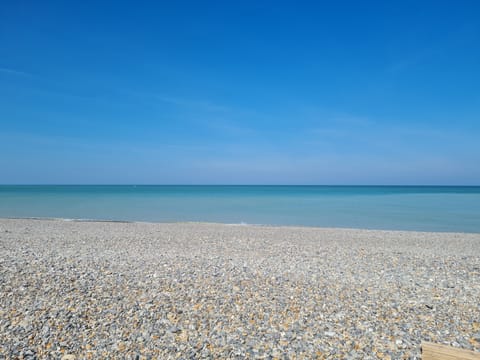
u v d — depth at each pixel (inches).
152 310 224.8
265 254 437.7
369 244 544.1
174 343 183.2
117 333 192.5
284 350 177.9
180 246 490.9
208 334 193.8
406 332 201.6
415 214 1214.3
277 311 228.1
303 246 510.9
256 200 2098.9
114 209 1359.5
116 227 743.7
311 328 203.8
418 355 175.0
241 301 244.4
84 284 273.4
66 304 230.5
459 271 360.8
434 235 668.7
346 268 361.1
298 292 267.4
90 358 167.0
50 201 1825.8
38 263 335.6
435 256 444.5
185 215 1155.9
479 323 216.7
